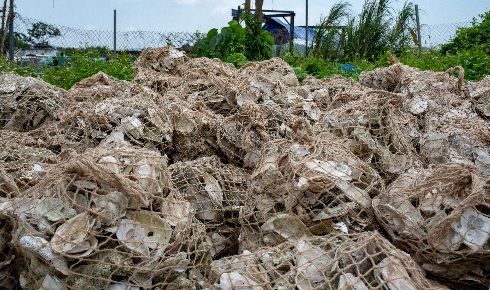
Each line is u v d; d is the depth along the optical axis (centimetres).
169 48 493
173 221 193
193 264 196
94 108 293
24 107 317
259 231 225
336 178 213
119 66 782
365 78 501
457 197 197
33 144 284
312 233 213
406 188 218
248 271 176
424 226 197
